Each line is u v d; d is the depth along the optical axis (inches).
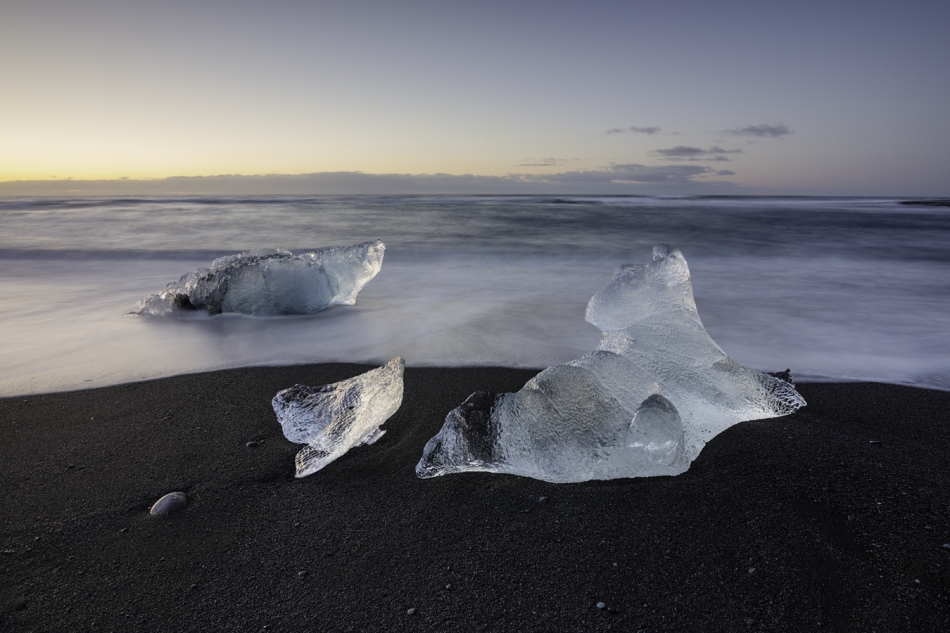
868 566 64.7
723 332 177.6
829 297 238.8
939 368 138.3
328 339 164.4
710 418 97.4
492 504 79.1
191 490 83.0
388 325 181.2
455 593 62.1
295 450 94.7
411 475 86.9
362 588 62.9
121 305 217.6
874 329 181.3
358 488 83.6
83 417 108.7
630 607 59.7
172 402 116.0
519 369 136.3
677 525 73.5
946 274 306.2
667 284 109.0
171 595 62.0
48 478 86.3
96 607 60.2
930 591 60.4
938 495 78.7
